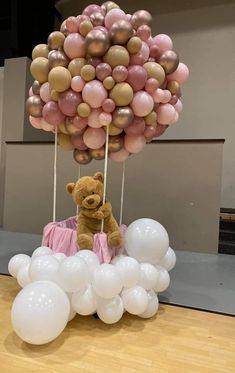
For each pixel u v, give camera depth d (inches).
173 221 159.0
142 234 77.2
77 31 75.9
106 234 80.0
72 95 74.6
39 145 186.4
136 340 66.1
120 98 72.3
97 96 72.3
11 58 213.9
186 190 156.9
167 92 82.0
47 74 79.8
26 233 187.5
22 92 211.8
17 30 212.2
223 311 82.5
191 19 220.7
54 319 58.8
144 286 74.2
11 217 193.5
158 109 82.3
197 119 220.4
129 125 77.0
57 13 243.4
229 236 162.2
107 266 68.5
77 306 67.8
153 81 74.4
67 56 76.5
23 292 61.2
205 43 217.6
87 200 78.0
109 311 68.7
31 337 57.8
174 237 158.6
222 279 111.2
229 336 69.4
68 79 73.8
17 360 57.5
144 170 163.9
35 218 187.3
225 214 177.6
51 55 76.5
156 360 59.1
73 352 60.7
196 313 81.2
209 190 153.1
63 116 80.4
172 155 159.3
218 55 214.8
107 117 74.5
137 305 70.3
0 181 218.8
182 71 84.0
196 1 219.0
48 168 184.7
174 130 225.8
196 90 220.2
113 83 72.5
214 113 216.4
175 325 73.7
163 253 78.1
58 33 76.0
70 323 72.7
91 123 77.3
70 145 89.6
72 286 65.9
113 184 169.9
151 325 73.2
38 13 223.3
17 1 209.0
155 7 229.0
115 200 169.5
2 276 105.3
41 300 58.8
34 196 187.6
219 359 60.2
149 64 75.9
